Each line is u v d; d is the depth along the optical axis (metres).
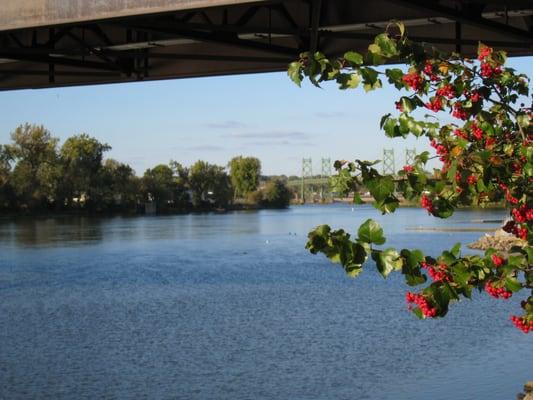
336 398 15.45
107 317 25.62
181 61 15.34
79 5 11.43
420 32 12.78
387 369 17.73
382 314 25.42
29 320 25.14
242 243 63.28
